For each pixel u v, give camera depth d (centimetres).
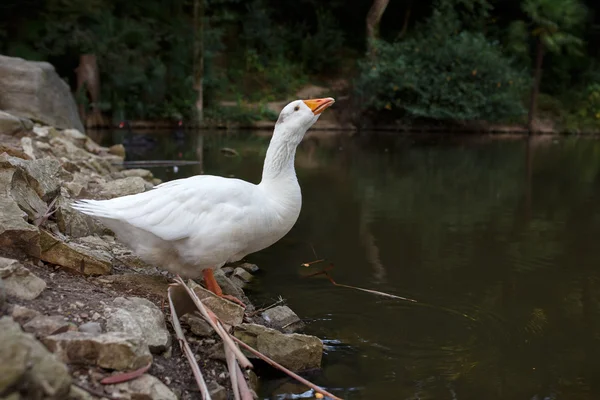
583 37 2469
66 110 1090
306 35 2614
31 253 338
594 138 1877
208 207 335
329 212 719
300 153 1284
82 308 294
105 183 593
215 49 2131
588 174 1059
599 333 385
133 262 402
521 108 1961
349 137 1712
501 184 943
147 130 1730
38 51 1786
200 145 1345
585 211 748
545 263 529
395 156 1269
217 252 339
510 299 441
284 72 2322
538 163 1199
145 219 325
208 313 309
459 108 1934
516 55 2225
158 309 315
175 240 335
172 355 298
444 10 2206
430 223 673
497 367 338
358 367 336
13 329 216
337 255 545
